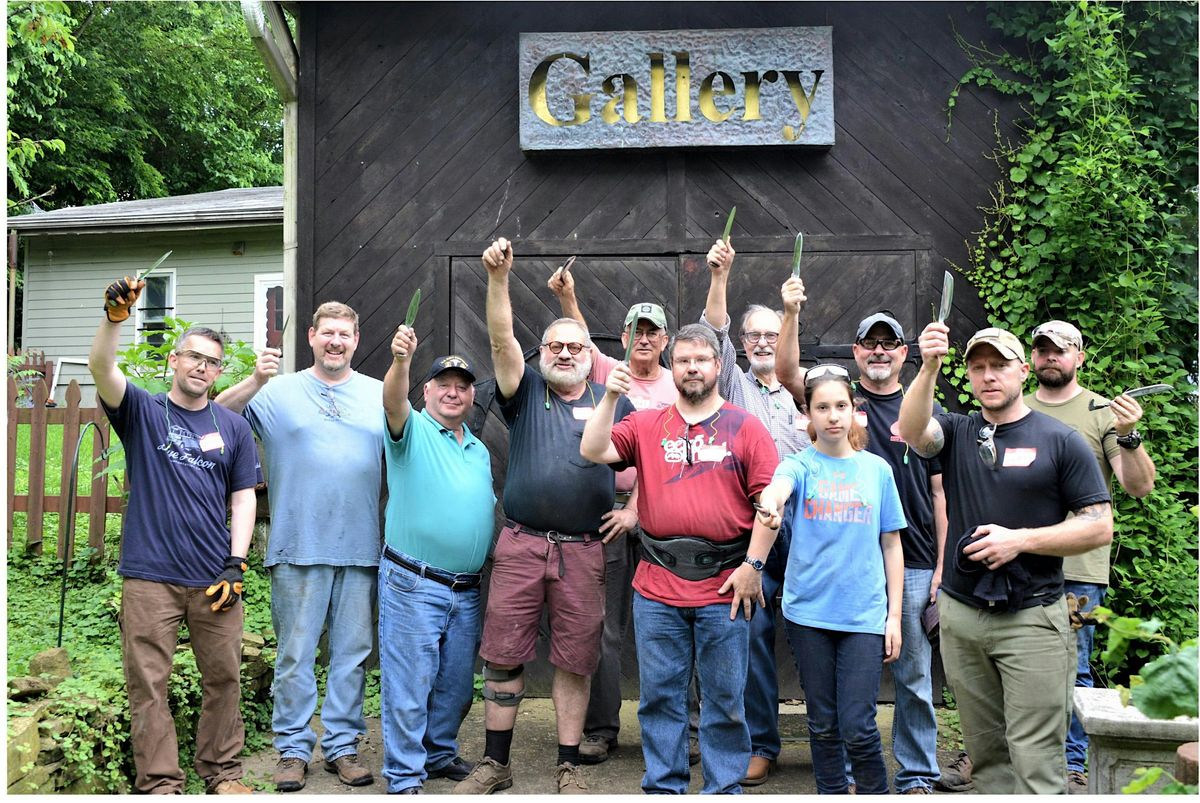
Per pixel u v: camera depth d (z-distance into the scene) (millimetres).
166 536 3371
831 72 4973
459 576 3697
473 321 5113
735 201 5074
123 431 3410
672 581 3252
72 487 5004
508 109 5168
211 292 12906
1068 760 3723
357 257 5164
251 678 4238
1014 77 5020
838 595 3150
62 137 17078
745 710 3725
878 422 3639
